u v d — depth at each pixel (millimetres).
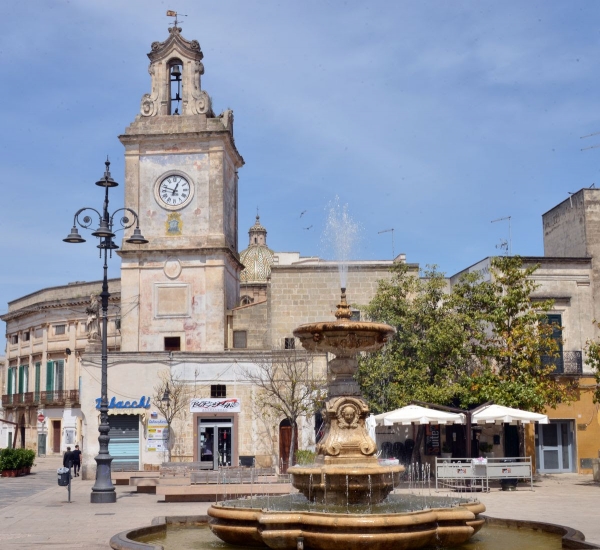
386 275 42875
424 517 12953
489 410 29625
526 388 32344
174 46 44906
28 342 76812
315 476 14992
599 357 32594
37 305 73688
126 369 40000
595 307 39844
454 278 47500
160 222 43594
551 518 19859
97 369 40188
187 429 39500
